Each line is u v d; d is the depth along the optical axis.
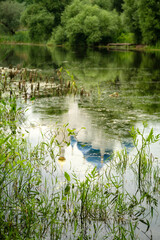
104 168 4.35
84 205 3.29
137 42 34.94
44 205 3.35
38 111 7.24
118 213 3.30
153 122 6.45
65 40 41.16
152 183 3.95
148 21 29.44
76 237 2.89
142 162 4.39
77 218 3.18
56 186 3.76
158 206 3.44
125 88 10.62
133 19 33.69
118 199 3.40
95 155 4.77
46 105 7.93
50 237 2.87
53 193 3.60
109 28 36.84
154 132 5.77
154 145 5.20
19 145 4.63
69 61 19.97
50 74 13.70
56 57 22.84
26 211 3.12
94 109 7.62
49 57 22.72
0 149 4.04
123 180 4.01
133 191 3.75
